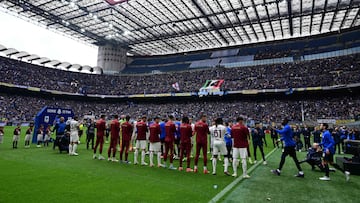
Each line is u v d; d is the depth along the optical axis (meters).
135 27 43.59
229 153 9.90
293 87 38.03
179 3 33.22
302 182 6.75
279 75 43.03
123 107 52.12
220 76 48.62
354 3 31.44
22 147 12.94
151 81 54.56
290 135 7.68
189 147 8.20
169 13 36.56
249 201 4.89
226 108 42.81
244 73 47.12
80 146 14.73
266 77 43.72
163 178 6.73
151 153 8.74
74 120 11.04
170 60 63.12
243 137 7.43
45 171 6.99
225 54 56.72
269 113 38.16
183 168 8.60
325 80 36.75
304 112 35.94
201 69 53.09
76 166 8.04
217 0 31.84
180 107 47.47
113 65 59.94
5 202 4.30
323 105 36.16
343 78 35.41
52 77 50.94
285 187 6.13
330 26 41.56
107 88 54.88
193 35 47.44
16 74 44.81
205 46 55.81
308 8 33.56
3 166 7.46
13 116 38.66
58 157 9.90
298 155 13.23
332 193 5.68
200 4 33.31
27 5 36.53
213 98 47.09
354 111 32.38
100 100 55.09
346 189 6.06
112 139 9.63
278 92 38.97
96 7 35.84
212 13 36.00
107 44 56.62
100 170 7.50
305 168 9.15
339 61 39.59
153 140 8.74
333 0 31.25
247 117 38.28
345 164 8.14
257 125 10.38
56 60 53.91
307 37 48.91
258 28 43.69
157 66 62.69
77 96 52.12
